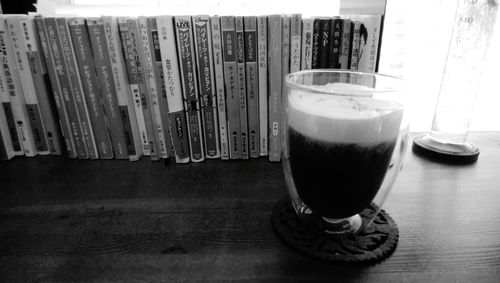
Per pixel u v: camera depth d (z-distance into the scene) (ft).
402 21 1.38
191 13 1.26
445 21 1.36
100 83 1.03
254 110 1.06
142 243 0.68
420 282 0.58
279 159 1.09
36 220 0.77
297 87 0.61
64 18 0.98
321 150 0.57
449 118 1.14
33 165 1.08
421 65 1.42
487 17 1.01
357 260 0.61
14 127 1.10
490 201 0.83
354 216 0.73
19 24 0.99
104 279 0.59
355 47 1.02
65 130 1.10
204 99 1.04
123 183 0.95
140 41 0.99
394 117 0.58
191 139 1.08
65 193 0.89
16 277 0.59
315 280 0.58
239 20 0.97
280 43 0.99
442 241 0.68
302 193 0.67
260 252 0.65
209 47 0.99
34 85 1.06
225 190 0.90
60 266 0.62
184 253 0.65
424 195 0.85
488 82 1.37
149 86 1.03
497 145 1.18
